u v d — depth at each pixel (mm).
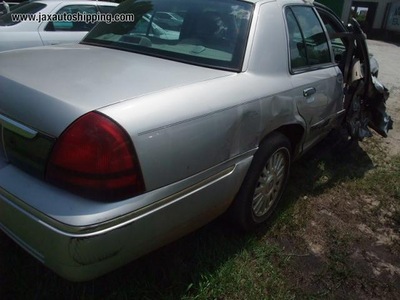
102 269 1564
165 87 1776
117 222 1496
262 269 2275
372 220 2969
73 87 1674
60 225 1445
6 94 1731
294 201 3037
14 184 1607
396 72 10609
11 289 1939
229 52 2240
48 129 1533
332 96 3146
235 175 2094
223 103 1907
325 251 2537
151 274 2107
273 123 2322
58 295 1931
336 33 3396
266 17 2416
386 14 23266
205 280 2123
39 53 2283
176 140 1661
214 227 2555
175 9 2559
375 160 4090
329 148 4137
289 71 2537
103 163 1469
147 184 1573
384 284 2322
